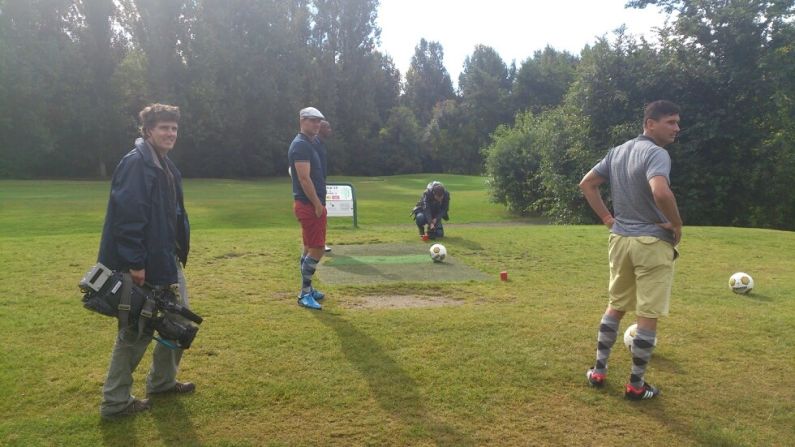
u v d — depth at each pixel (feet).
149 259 10.49
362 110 203.82
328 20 198.49
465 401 11.71
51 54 142.31
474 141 221.87
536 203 79.51
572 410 11.46
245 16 168.04
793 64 62.28
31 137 139.74
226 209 64.44
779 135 63.67
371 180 151.74
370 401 11.64
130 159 10.34
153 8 153.58
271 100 170.30
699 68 64.80
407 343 14.92
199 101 156.04
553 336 15.69
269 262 25.31
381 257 27.63
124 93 155.33
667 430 10.75
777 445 10.28
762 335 16.14
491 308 18.52
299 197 18.02
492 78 223.30
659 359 14.25
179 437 10.19
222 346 14.49
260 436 10.28
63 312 16.99
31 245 28.12
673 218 11.05
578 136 71.00
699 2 65.10
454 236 34.42
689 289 21.74
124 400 10.78
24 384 12.10
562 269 25.11
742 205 67.26
